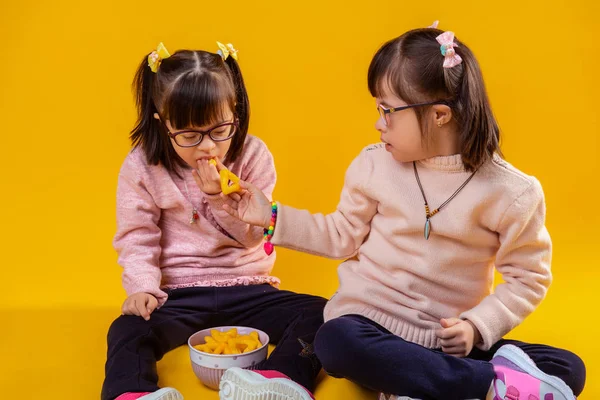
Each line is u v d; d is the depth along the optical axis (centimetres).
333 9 305
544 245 153
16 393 158
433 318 154
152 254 180
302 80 284
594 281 215
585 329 191
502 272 155
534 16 304
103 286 211
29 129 274
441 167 152
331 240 166
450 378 137
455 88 145
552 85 287
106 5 306
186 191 181
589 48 296
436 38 147
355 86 283
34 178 257
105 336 184
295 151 262
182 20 301
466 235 152
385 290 155
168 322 171
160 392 133
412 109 147
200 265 184
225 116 164
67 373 166
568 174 263
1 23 297
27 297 204
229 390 137
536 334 188
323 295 209
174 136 165
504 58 291
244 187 166
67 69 292
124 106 282
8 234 233
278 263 225
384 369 138
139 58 290
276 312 177
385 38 294
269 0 307
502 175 150
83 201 249
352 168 164
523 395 139
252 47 292
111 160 266
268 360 155
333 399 151
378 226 160
